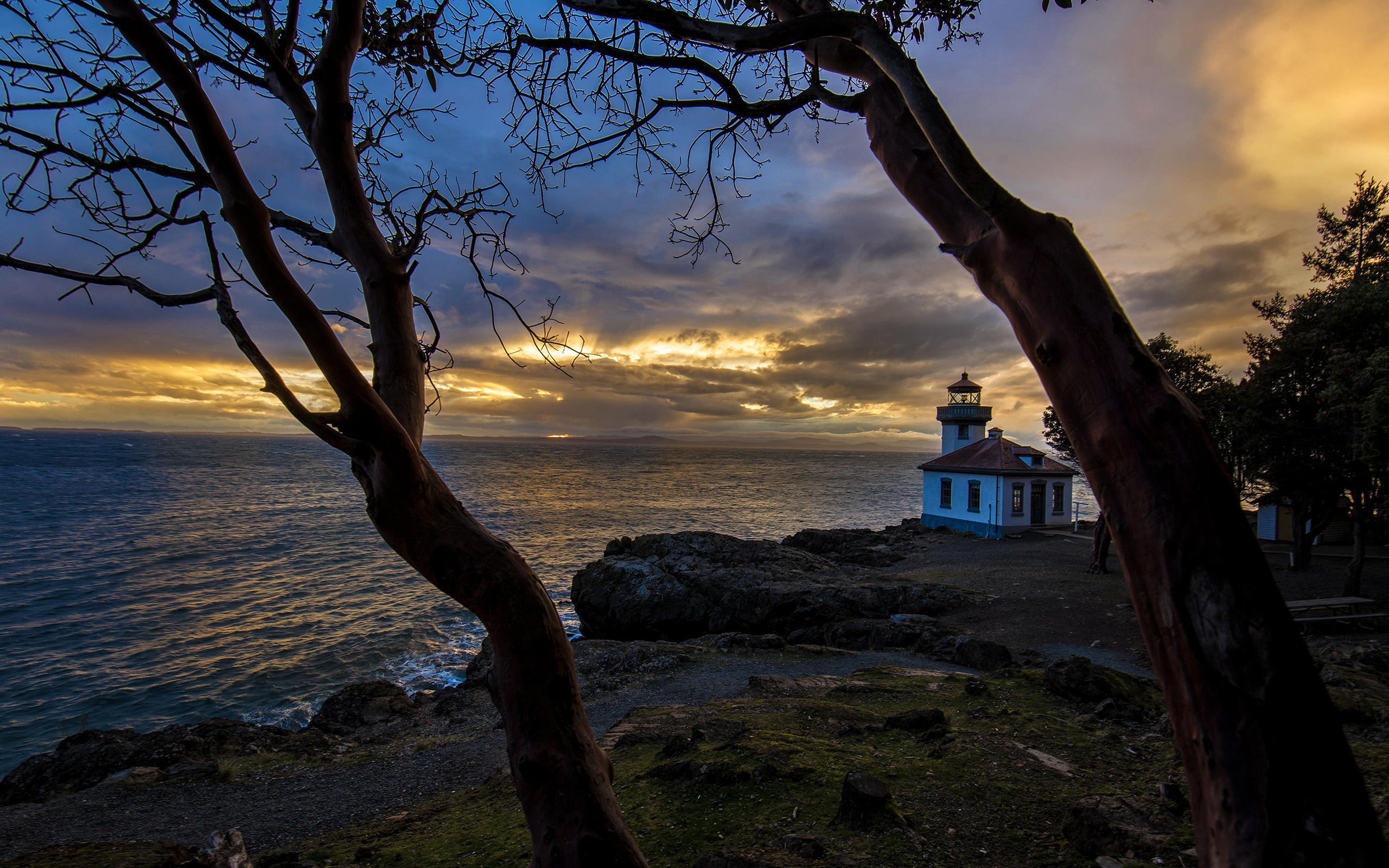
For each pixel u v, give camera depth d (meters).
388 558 44.97
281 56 2.99
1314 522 22.64
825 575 26.03
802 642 19.61
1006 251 1.82
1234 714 1.41
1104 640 16.48
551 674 2.10
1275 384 19.91
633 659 15.52
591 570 25.55
